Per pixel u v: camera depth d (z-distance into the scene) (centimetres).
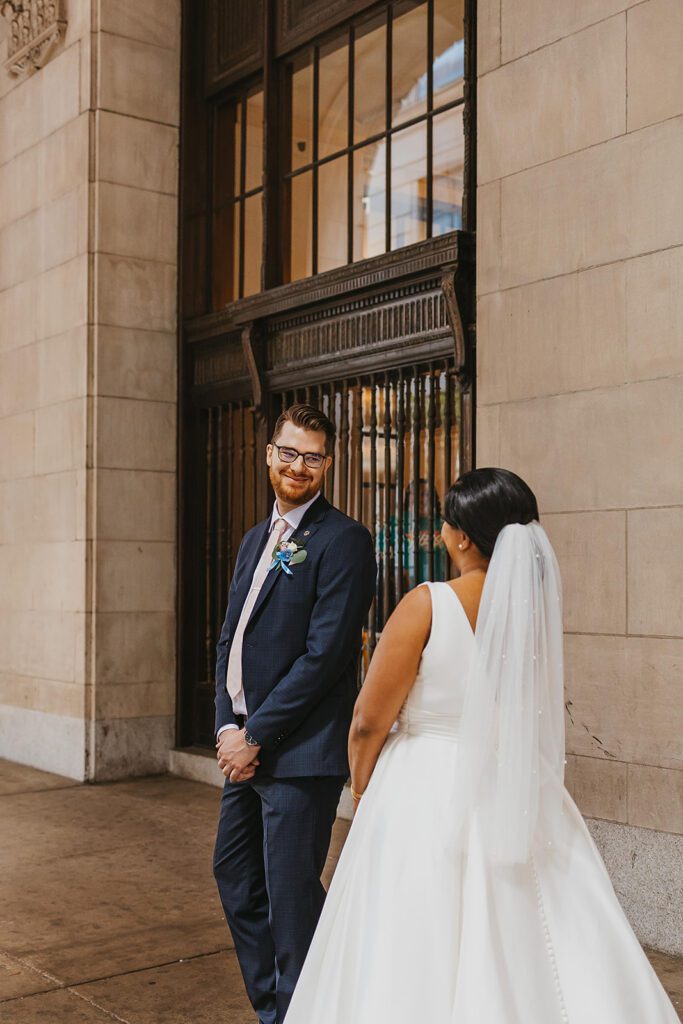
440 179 584
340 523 315
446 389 559
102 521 748
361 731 239
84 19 764
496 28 491
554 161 463
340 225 661
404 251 571
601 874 228
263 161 711
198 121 793
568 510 449
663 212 419
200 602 778
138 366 768
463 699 233
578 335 449
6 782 741
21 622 826
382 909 223
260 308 686
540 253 467
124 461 759
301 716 299
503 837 217
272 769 301
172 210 788
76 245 768
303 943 297
